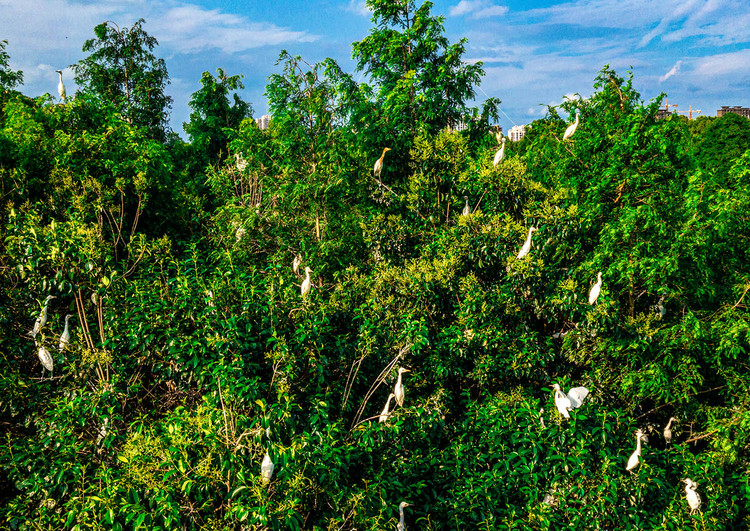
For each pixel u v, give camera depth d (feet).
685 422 25.04
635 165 24.17
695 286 25.13
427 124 42.37
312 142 36.81
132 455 14.52
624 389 23.29
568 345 24.58
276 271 24.31
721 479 20.40
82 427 17.60
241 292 20.83
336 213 38.29
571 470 18.54
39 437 17.85
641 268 23.45
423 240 30.63
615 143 24.79
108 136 31.91
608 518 17.39
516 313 24.94
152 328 20.20
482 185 29.25
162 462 13.69
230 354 18.80
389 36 47.93
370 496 15.83
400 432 19.60
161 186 33.32
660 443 26.08
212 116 75.25
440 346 23.89
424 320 22.79
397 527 15.98
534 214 26.16
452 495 19.02
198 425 14.71
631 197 24.85
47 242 20.29
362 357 20.70
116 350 20.84
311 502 15.78
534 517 17.74
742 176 27.27
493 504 18.26
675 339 23.62
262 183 40.60
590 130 26.86
